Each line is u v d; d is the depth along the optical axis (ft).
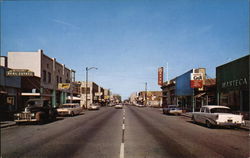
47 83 108.68
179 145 27.61
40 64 98.84
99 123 55.83
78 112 92.12
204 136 35.17
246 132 40.40
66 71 147.74
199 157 21.81
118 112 114.32
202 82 103.19
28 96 93.61
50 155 22.31
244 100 64.59
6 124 50.60
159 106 239.30
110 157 21.53
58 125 51.52
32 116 53.01
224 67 78.43
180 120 67.46
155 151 24.17
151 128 45.52
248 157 21.84
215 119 44.70
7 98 75.97
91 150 24.53
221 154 23.03
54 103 119.24
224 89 78.23
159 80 204.85
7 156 21.95
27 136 34.73
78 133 37.88
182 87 138.82
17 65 98.22
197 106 113.19
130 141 30.14
